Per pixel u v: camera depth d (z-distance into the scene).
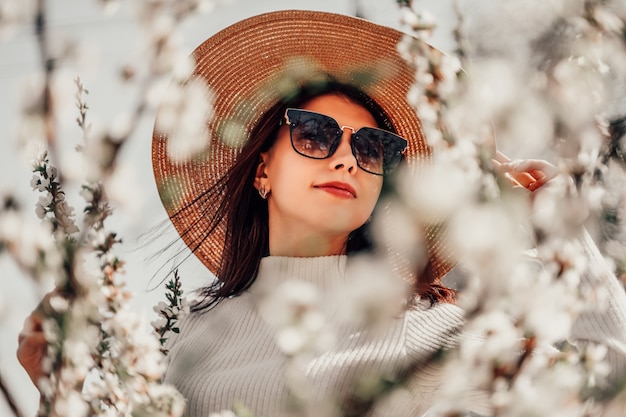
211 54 2.20
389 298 0.64
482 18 0.94
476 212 0.70
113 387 1.03
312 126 1.90
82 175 0.94
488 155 0.82
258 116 2.16
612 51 0.86
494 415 0.76
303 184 1.91
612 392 0.78
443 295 1.87
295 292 0.69
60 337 0.89
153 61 0.97
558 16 0.87
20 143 0.95
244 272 2.05
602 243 0.93
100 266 1.06
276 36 2.22
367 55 2.18
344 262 1.92
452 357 0.76
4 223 0.89
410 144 2.19
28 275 0.89
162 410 1.00
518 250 0.74
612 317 1.54
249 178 2.10
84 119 0.94
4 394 0.89
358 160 1.87
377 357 1.60
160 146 2.22
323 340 0.70
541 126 0.81
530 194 1.64
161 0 1.00
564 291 0.81
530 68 0.84
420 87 0.91
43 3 0.94
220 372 1.76
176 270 1.73
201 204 2.38
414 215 0.68
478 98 0.83
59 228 1.02
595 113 0.83
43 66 0.94
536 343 0.79
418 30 0.97
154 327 1.66
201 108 1.20
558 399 0.76
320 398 1.50
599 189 0.84
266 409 1.63
